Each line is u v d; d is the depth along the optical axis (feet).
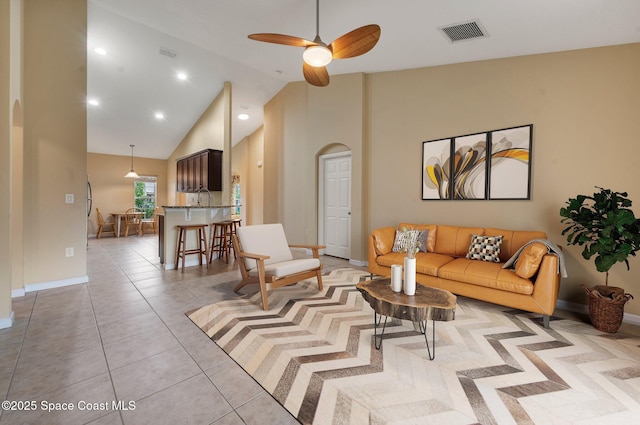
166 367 6.08
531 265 8.14
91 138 25.84
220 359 6.40
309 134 17.78
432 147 13.01
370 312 9.08
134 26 13.04
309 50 7.73
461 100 12.13
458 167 12.19
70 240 11.70
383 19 9.27
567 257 9.61
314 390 5.38
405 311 6.30
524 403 5.06
